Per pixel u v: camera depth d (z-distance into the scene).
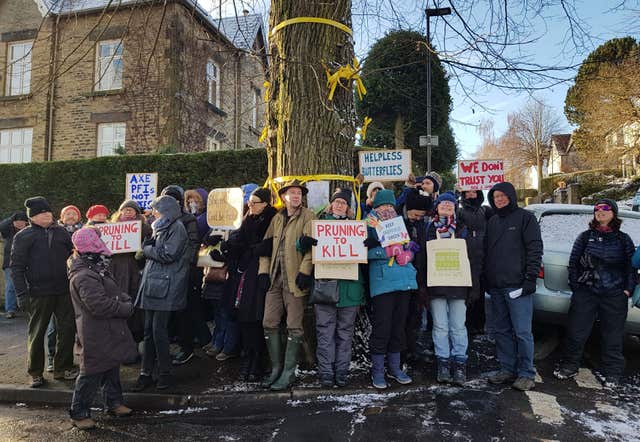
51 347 5.10
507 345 4.32
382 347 4.14
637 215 5.35
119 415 3.91
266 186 5.00
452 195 4.46
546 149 45.94
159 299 4.20
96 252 3.71
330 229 4.02
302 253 4.10
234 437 3.43
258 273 4.30
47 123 13.60
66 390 4.35
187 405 4.04
